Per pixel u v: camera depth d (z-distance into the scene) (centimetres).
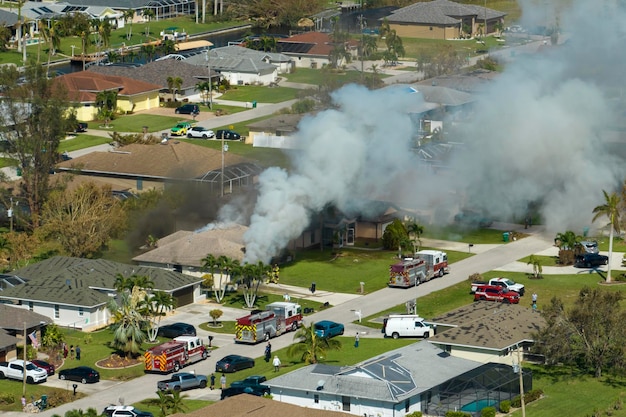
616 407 14612
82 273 19300
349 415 13375
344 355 16688
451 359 15512
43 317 17725
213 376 15675
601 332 16025
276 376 15762
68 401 15250
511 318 17112
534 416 14400
